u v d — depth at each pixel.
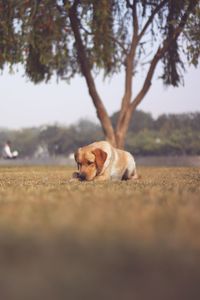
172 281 1.60
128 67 24.02
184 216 3.51
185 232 2.68
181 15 22.94
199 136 65.50
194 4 21.53
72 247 2.10
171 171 19.86
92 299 1.43
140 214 3.62
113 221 3.13
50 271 1.67
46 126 89.31
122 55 24.88
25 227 2.79
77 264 1.78
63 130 86.94
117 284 1.54
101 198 5.48
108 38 21.81
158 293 1.48
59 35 21.16
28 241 2.27
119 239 2.34
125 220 3.21
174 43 24.11
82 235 2.45
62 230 2.64
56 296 1.44
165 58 24.59
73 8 21.64
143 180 11.63
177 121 69.62
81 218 3.25
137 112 77.00
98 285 1.53
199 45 22.17
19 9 20.38
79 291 1.48
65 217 3.33
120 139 24.11
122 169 11.93
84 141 84.25
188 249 2.14
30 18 20.33
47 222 3.04
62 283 1.53
